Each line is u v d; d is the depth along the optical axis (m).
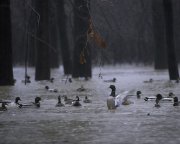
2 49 82.06
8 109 52.56
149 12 130.12
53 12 110.69
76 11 87.69
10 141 36.97
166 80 91.69
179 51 158.50
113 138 37.47
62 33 121.00
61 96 64.69
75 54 101.44
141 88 75.44
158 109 51.03
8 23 82.06
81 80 95.44
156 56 135.12
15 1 103.25
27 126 42.47
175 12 150.38
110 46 137.12
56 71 142.00
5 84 83.00
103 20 80.19
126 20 114.25
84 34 92.31
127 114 48.03
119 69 153.25
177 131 39.66
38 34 95.44
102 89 74.38
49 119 45.75
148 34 154.88
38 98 54.22
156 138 37.28
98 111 50.22
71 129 40.91
